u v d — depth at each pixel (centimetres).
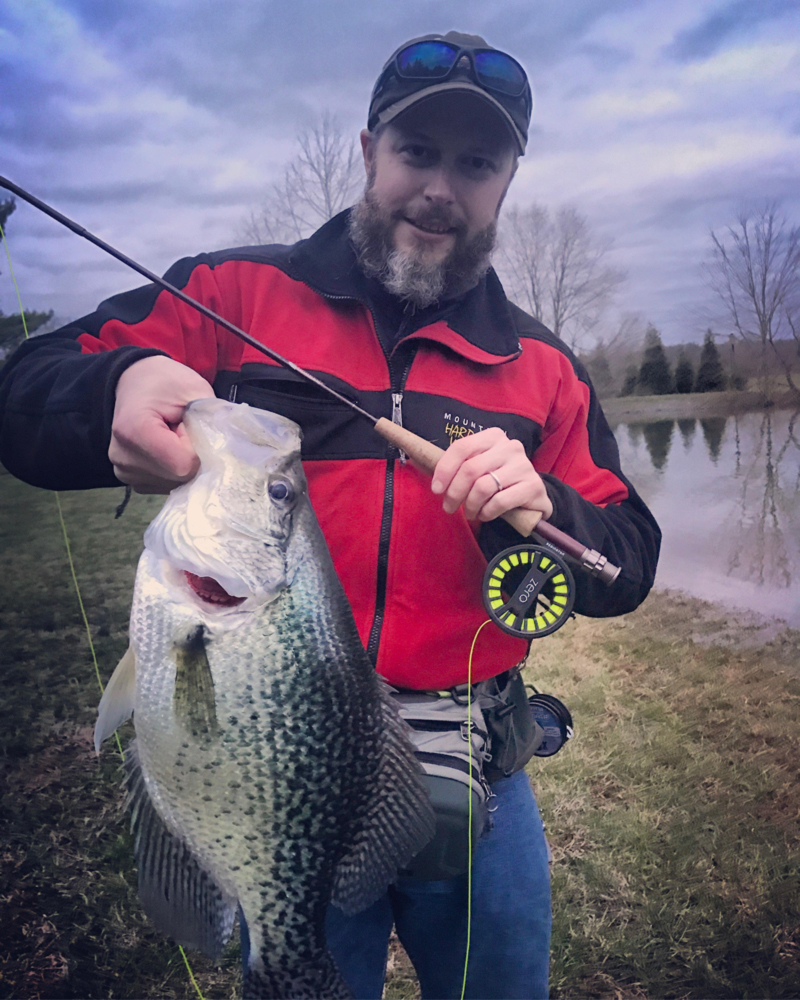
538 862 86
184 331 83
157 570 65
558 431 89
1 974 114
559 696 161
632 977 121
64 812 142
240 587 65
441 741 76
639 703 158
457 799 73
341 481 79
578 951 122
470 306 86
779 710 154
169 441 65
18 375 75
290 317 82
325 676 67
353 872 68
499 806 84
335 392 75
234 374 84
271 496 67
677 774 144
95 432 67
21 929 123
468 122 79
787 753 146
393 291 81
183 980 121
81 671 185
